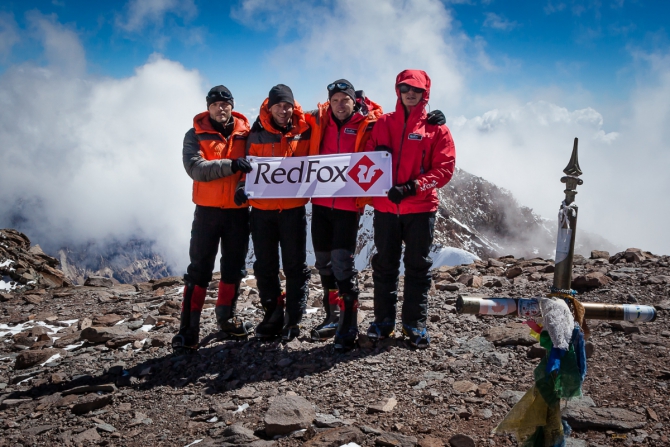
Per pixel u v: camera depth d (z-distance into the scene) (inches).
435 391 177.6
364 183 216.1
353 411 169.3
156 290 376.5
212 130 227.8
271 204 228.1
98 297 365.4
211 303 319.6
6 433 175.9
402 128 214.5
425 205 213.6
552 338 115.6
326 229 230.8
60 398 201.0
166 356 235.3
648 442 139.6
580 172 122.5
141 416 181.5
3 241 489.1
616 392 167.9
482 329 236.7
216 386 201.6
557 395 119.7
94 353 251.4
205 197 229.8
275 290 243.4
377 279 227.1
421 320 221.9
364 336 226.2
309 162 222.8
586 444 141.7
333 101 217.5
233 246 239.5
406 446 144.3
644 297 249.0
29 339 278.2
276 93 218.5
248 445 150.9
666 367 177.6
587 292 269.0
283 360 215.5
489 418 158.7
